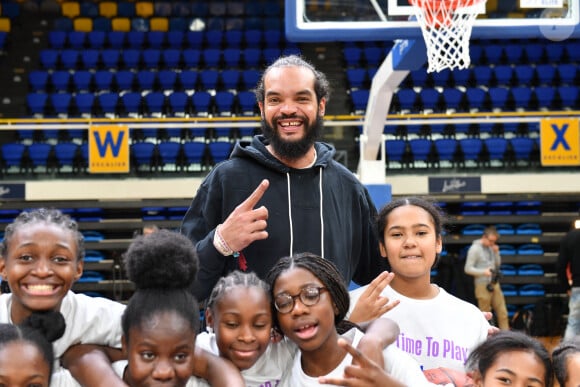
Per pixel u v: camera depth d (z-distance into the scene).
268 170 2.95
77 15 15.43
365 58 13.88
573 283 7.23
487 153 10.73
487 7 4.46
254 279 2.29
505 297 9.90
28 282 2.11
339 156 10.16
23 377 1.91
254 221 2.63
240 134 11.53
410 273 2.71
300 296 2.23
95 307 2.32
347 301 2.31
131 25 15.23
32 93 12.58
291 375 2.34
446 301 2.77
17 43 14.34
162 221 10.52
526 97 12.20
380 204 6.43
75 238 2.18
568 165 10.12
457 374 2.61
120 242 10.38
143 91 12.98
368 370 2.10
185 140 11.42
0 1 14.95
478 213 10.67
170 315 2.01
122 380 2.06
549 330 8.83
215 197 2.96
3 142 11.76
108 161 9.20
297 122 2.84
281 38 14.71
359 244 3.10
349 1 4.41
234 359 2.23
